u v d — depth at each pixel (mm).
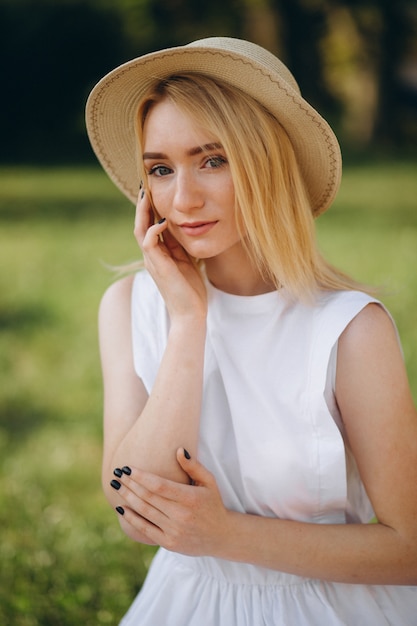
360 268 7520
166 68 1726
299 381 1705
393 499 1646
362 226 9719
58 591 2982
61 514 3574
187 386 1686
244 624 1744
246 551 1645
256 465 1733
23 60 18516
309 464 1695
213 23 20203
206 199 1700
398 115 20062
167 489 1609
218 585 1789
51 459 4164
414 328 5535
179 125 1672
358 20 19969
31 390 5070
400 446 1640
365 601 1740
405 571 1658
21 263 8383
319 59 20531
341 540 1651
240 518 1652
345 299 1708
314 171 1877
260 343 1764
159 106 1699
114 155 2062
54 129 18797
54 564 3158
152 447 1655
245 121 1692
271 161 1731
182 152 1684
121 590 2982
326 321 1689
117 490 1654
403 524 1647
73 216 10984
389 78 19922
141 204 1829
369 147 18688
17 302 6980
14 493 3775
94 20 18828
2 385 5164
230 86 1702
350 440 1698
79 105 18891
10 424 4617
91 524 3467
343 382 1680
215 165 1701
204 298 1815
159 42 19906
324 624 1715
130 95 1874
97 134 2018
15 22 18438
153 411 1677
